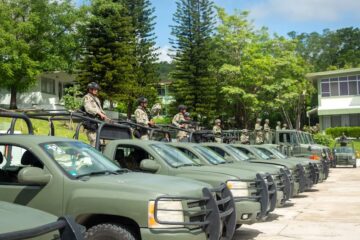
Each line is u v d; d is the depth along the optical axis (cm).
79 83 3641
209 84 4244
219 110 4800
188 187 636
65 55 3859
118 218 597
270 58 4634
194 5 4238
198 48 4219
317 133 4522
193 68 4200
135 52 4250
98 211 584
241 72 4556
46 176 591
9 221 398
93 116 971
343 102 4838
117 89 3694
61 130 1698
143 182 614
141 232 570
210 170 918
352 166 3519
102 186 597
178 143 1091
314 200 1541
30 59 3491
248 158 1392
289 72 4822
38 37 3659
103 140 956
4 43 3278
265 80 4656
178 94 4253
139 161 879
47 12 3647
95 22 3653
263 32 4912
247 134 2312
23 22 3450
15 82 3594
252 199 902
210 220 628
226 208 713
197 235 596
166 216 580
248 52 4594
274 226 1076
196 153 1054
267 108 4856
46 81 4406
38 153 618
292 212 1284
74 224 390
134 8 4294
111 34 3609
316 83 5372
